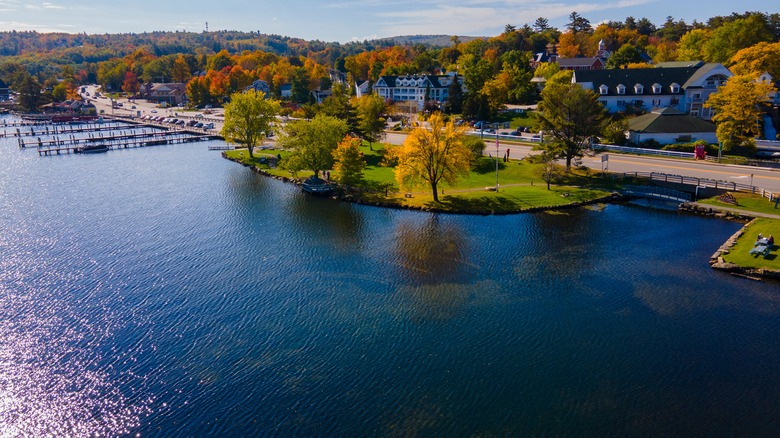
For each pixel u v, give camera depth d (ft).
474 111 468.34
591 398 113.39
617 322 143.95
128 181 320.50
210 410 111.86
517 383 118.73
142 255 196.54
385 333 140.46
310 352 132.05
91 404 114.73
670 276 170.30
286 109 606.96
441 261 187.01
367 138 370.73
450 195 261.65
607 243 199.52
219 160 389.19
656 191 248.52
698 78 396.98
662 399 112.57
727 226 210.59
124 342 138.10
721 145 296.30
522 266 181.06
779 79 380.17
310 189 282.15
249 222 234.58
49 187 305.94
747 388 115.44
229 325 145.59
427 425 106.11
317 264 186.50
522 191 262.47
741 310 147.84
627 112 412.77
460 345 134.21
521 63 616.39
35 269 184.34
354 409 111.14
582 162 299.99
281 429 105.81
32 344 137.59
